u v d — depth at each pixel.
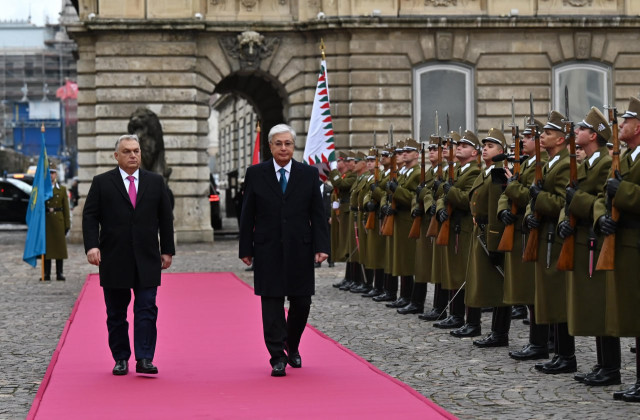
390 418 12.32
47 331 20.52
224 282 29.75
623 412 12.66
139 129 42.62
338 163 31.02
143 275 15.30
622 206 13.09
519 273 16.59
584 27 46.69
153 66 46.47
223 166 95.81
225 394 13.88
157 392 14.06
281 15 47.28
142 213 15.41
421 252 21.55
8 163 93.19
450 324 20.16
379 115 46.59
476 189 17.95
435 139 21.48
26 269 35.72
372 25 46.06
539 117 46.94
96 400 13.59
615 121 13.32
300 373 15.37
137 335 15.40
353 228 26.92
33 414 12.70
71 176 133.12
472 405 13.22
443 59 46.59
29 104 140.12
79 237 48.53
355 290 27.19
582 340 18.72
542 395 13.80
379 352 17.52
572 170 14.27
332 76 46.78
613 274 13.46
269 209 15.39
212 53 46.97
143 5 46.22
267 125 56.59
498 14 46.56
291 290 15.33
